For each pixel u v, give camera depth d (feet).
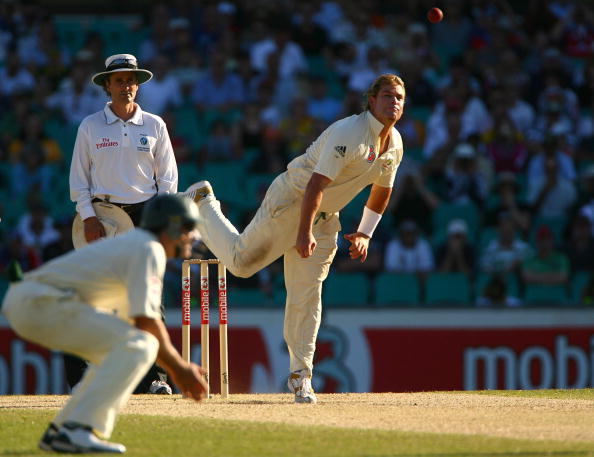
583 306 112.16
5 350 108.58
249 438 50.75
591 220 134.72
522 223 133.80
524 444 49.11
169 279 112.06
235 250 69.72
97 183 69.87
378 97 63.46
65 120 152.87
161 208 46.06
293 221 67.05
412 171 139.13
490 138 148.25
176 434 51.90
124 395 44.98
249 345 109.40
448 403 66.64
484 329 111.55
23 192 142.10
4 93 156.04
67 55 165.89
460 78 151.64
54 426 46.29
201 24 165.48
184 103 155.22
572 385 111.55
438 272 122.11
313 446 48.55
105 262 45.11
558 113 151.12
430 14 77.71
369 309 111.04
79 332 44.73
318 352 110.32
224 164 141.90
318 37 164.96
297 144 143.64
